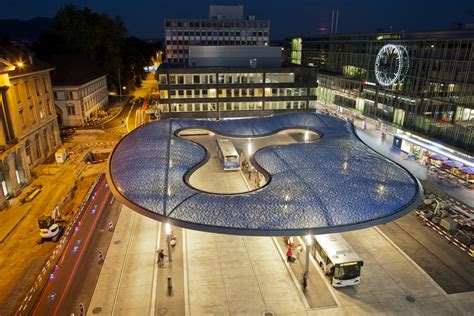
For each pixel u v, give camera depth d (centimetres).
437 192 4247
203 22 13950
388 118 6819
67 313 2445
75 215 3812
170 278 2580
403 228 3462
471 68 4778
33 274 2973
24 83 5103
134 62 13125
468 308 2455
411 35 6856
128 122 8319
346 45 8538
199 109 7350
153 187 2828
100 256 2958
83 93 8144
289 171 3011
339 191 2672
